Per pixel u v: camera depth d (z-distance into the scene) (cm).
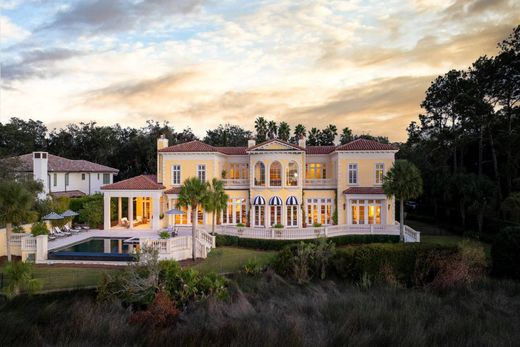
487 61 5947
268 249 3950
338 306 1758
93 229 4781
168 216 4991
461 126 6531
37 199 4266
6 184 3088
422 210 7031
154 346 1312
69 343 1333
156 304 1822
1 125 9425
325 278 2534
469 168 7050
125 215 5416
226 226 4384
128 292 2031
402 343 1257
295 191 4956
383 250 2467
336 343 1267
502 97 5906
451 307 1762
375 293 2066
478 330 1385
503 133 5594
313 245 2684
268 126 8394
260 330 1362
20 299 2106
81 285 2422
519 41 5591
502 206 4684
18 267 2195
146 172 10375
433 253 2411
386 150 4912
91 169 7012
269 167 4969
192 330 1414
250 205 5041
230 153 5538
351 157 4994
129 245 3791
